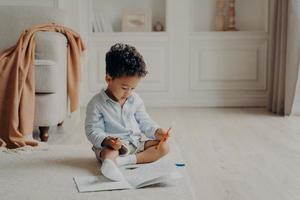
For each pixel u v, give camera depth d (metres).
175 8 4.68
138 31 4.75
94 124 2.10
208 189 2.07
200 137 3.19
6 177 1.93
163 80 4.76
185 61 4.74
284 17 4.16
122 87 2.06
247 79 4.75
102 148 2.06
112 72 2.03
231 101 4.76
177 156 2.28
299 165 2.46
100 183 1.82
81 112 4.31
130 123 2.15
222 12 4.77
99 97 2.13
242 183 2.16
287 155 2.68
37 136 3.17
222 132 3.37
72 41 3.47
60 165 2.11
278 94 4.21
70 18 4.62
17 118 2.78
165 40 4.72
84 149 2.45
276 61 4.27
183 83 4.76
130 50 2.03
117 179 1.84
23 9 3.62
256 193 2.02
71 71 3.46
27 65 2.89
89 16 4.65
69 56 3.46
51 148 2.50
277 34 4.26
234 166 2.44
